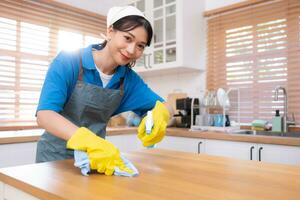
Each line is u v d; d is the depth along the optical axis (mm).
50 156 1235
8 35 2426
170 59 2758
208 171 846
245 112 2564
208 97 2541
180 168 883
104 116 1278
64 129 863
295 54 2271
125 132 2492
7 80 2414
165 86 3199
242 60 2594
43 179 725
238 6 2584
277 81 2375
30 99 2555
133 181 728
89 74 1149
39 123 920
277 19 2377
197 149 2232
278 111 2270
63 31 2811
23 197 726
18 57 2490
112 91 1209
